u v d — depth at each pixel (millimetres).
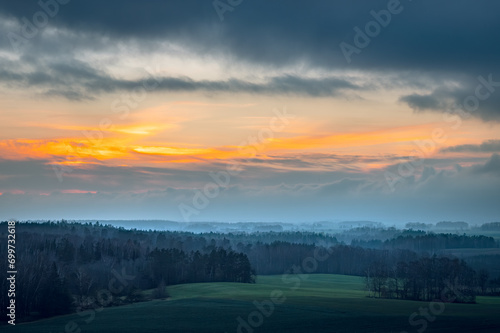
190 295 108500
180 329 69125
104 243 138750
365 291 119875
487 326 68312
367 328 68000
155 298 104688
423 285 105938
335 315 79562
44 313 86188
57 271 98375
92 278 101688
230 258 137250
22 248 117875
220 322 74562
